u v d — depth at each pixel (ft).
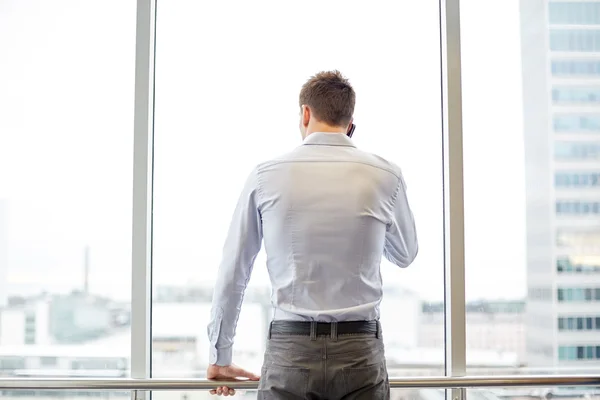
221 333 4.96
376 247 4.60
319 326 4.40
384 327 6.68
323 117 4.81
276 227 4.54
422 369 6.66
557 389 6.50
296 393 4.38
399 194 4.84
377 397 4.46
